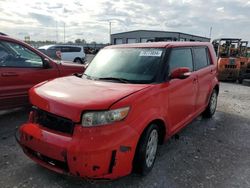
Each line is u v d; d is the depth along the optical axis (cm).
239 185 341
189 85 460
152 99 345
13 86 529
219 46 1472
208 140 491
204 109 582
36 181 335
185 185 336
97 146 283
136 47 450
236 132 542
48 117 321
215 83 616
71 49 2164
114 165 292
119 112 298
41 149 310
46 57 590
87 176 287
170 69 409
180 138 496
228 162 404
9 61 527
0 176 344
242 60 1387
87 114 291
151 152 357
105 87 348
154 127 356
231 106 776
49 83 385
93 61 471
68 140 292
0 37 512
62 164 300
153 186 331
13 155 402
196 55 524
